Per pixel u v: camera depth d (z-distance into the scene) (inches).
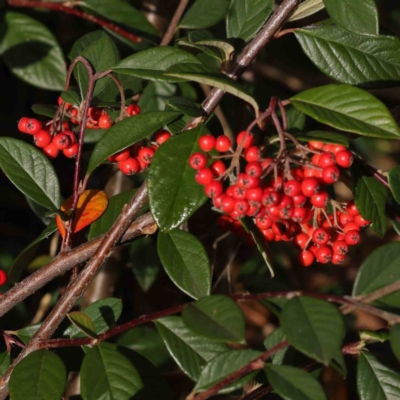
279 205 32.9
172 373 41.9
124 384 32.9
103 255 34.3
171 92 41.3
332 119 33.0
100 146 34.3
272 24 34.9
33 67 40.7
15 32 40.6
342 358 32.4
